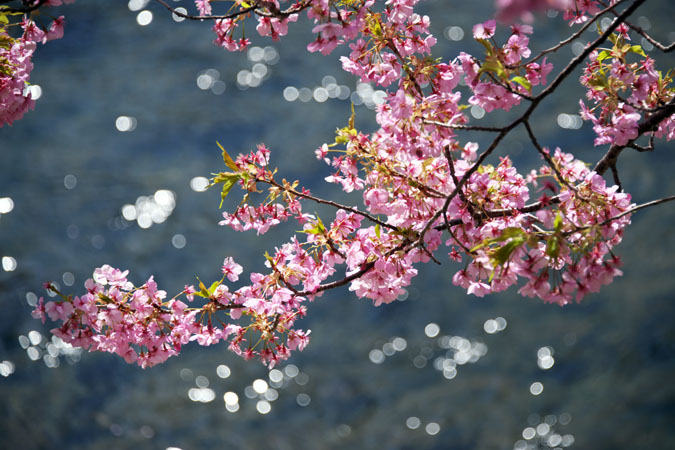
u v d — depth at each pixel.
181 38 17.05
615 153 3.09
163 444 9.30
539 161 13.39
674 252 11.23
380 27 3.00
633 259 11.34
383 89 15.84
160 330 3.08
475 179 2.96
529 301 11.21
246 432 9.55
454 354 10.59
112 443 9.23
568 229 2.44
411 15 3.01
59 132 14.33
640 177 12.74
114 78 15.80
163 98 15.36
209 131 14.65
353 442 9.45
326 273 3.10
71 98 15.14
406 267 3.06
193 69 16.19
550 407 9.60
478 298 11.34
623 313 10.55
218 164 13.96
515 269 2.62
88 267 11.78
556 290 2.52
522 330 10.77
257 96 15.57
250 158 3.03
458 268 11.71
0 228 12.09
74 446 9.17
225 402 9.89
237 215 3.06
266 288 3.08
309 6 2.91
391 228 3.01
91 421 9.49
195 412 9.72
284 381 10.23
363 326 11.04
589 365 10.02
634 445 8.86
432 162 3.00
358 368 10.44
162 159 13.97
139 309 3.01
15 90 3.32
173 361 10.40
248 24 17.39
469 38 16.86
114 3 17.88
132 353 3.04
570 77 15.16
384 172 2.96
